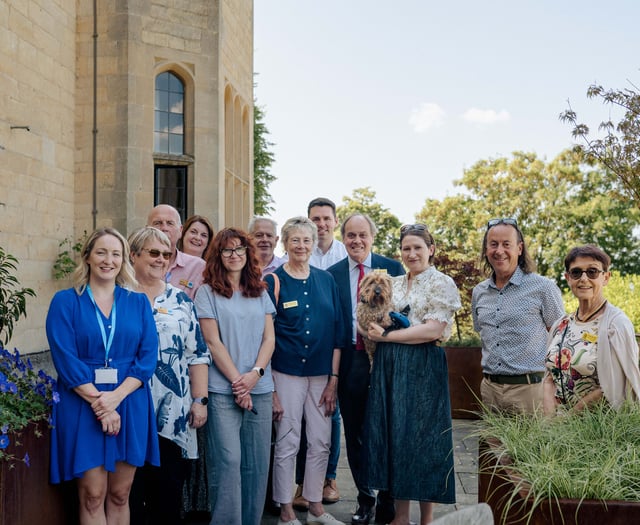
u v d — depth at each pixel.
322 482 4.58
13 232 8.77
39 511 3.37
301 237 4.53
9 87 8.64
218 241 4.16
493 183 40.25
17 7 8.80
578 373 3.72
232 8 13.37
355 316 4.84
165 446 3.93
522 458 3.22
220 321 4.10
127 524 3.68
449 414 4.28
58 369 3.39
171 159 11.24
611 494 2.84
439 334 4.20
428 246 4.39
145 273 3.96
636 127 9.74
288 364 4.45
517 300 4.26
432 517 4.48
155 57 10.94
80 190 10.68
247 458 4.12
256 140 30.53
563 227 39.72
